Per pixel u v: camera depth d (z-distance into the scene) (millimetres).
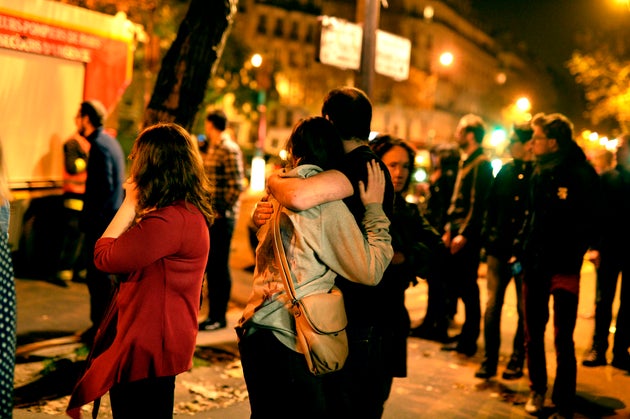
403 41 8141
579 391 5074
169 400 2754
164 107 4934
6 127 6574
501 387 5145
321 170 2746
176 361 2684
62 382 4508
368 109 2967
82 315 6195
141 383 2664
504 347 6328
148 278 2662
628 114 23578
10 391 2088
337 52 6949
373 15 7180
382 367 3074
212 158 5891
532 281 4492
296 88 71562
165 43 17688
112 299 2777
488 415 4551
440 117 76000
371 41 7184
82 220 5055
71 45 7254
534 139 4453
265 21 70312
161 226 2625
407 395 4895
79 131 5188
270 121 65438
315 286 2633
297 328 2594
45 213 7293
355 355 2867
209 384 4824
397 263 3289
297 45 72000
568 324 4367
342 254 2619
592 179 4324
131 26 8203
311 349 2557
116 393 2701
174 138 2781
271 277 2686
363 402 2924
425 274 3531
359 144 2959
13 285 2115
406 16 74188
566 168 4348
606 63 23578
